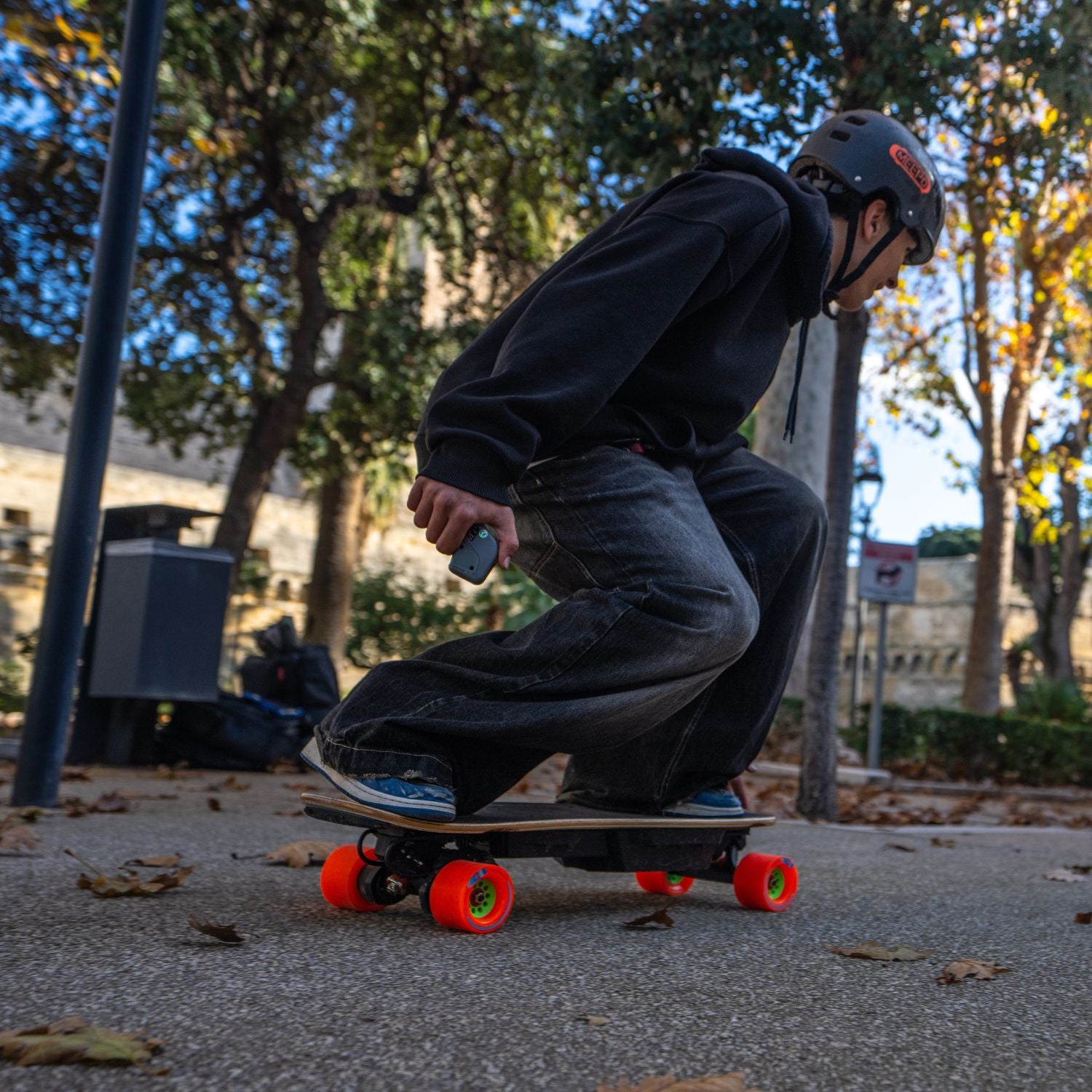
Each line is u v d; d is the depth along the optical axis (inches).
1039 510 735.7
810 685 219.1
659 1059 48.0
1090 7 224.5
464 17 462.0
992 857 159.9
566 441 77.4
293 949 66.1
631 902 94.7
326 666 299.3
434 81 492.1
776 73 225.3
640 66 237.0
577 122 262.4
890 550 383.6
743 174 82.6
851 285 92.7
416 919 78.2
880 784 387.5
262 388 469.1
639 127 243.8
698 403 82.3
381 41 483.8
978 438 699.4
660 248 75.7
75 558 155.5
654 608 75.4
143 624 259.1
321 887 81.7
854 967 70.4
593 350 72.1
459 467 68.7
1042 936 87.4
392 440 524.1
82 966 59.2
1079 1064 51.1
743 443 93.5
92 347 155.4
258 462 474.3
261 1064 44.6
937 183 93.9
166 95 394.0
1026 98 233.8
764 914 92.1
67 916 73.7
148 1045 45.2
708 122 235.8
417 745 74.3
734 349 82.4
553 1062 46.7
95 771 245.3
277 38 428.1
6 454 746.8
